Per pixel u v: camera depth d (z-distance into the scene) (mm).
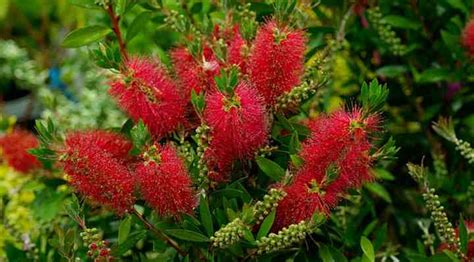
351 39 1074
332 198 738
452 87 1072
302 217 739
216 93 726
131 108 760
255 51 742
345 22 981
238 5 918
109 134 816
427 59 1083
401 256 999
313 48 918
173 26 881
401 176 1109
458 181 1035
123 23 1195
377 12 1045
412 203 1104
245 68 785
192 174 757
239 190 775
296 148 763
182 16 892
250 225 743
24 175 1038
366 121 708
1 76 1996
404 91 1122
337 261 823
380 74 1061
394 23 1028
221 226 760
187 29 871
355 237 913
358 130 705
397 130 1150
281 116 779
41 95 1609
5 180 1266
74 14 2135
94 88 1515
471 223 861
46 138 783
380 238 908
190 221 755
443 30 1063
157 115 758
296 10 810
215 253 801
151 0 909
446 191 1017
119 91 754
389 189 1103
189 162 762
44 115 1502
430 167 1104
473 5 1027
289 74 748
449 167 1089
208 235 758
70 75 1619
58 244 792
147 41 1216
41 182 993
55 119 1306
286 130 815
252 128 728
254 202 799
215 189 798
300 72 767
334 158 714
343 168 721
